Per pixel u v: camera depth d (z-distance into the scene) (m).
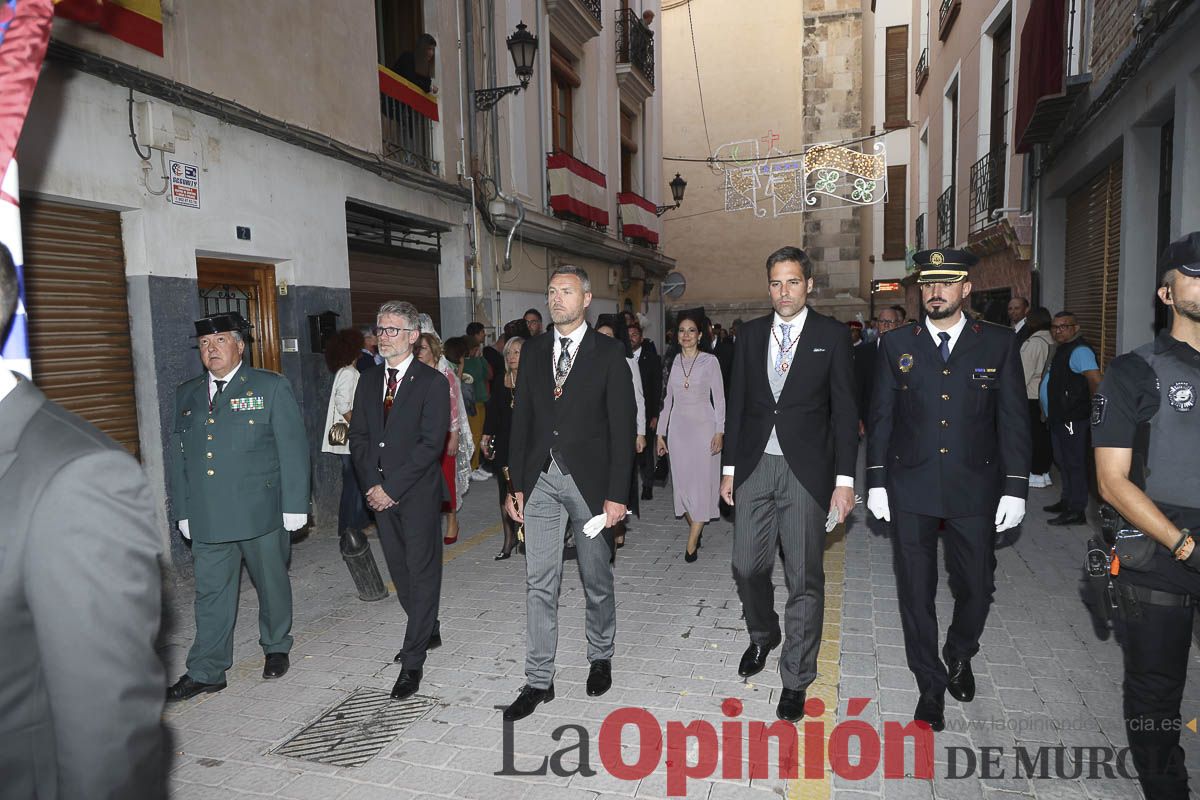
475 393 9.47
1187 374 2.34
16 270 1.27
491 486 9.19
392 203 8.27
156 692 1.13
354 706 3.57
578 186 13.00
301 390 6.74
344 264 7.38
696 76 23.92
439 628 4.46
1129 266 6.37
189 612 4.89
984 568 3.27
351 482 6.02
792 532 3.35
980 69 11.31
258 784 2.94
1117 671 3.72
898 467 3.33
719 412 5.76
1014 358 3.20
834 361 3.35
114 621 1.08
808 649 3.34
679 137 24.19
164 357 5.32
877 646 4.09
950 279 3.16
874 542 6.17
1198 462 2.32
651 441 8.08
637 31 16.62
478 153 10.33
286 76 6.55
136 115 5.06
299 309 6.72
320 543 6.56
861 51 22.52
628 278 16.78
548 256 12.85
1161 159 6.16
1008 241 10.10
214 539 3.67
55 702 1.06
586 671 3.88
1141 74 5.90
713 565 5.70
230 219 5.91
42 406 1.20
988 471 3.21
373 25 7.92
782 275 3.36
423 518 3.75
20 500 1.08
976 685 3.59
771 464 3.42
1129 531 2.43
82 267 4.90
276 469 3.89
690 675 3.79
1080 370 6.37
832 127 22.95
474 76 10.11
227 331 3.81
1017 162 10.16
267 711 3.54
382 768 3.03
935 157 15.05
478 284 10.23
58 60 4.46
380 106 8.23
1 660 1.08
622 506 3.48
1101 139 6.99
